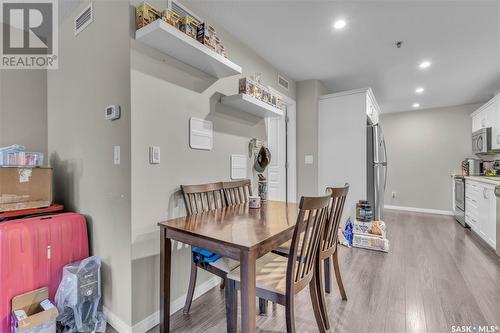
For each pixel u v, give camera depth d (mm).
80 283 1608
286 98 3561
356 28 2373
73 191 2066
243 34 2492
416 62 3115
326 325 1585
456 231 3906
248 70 2744
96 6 1812
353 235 3156
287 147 3869
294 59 3055
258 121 2930
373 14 2150
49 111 2361
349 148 3631
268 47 2756
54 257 1649
